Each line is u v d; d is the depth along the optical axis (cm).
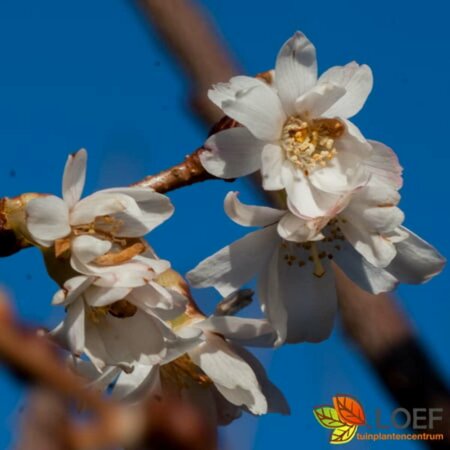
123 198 58
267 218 59
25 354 47
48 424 49
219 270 59
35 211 58
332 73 59
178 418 52
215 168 59
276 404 60
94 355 58
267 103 58
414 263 60
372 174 59
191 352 59
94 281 58
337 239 60
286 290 60
